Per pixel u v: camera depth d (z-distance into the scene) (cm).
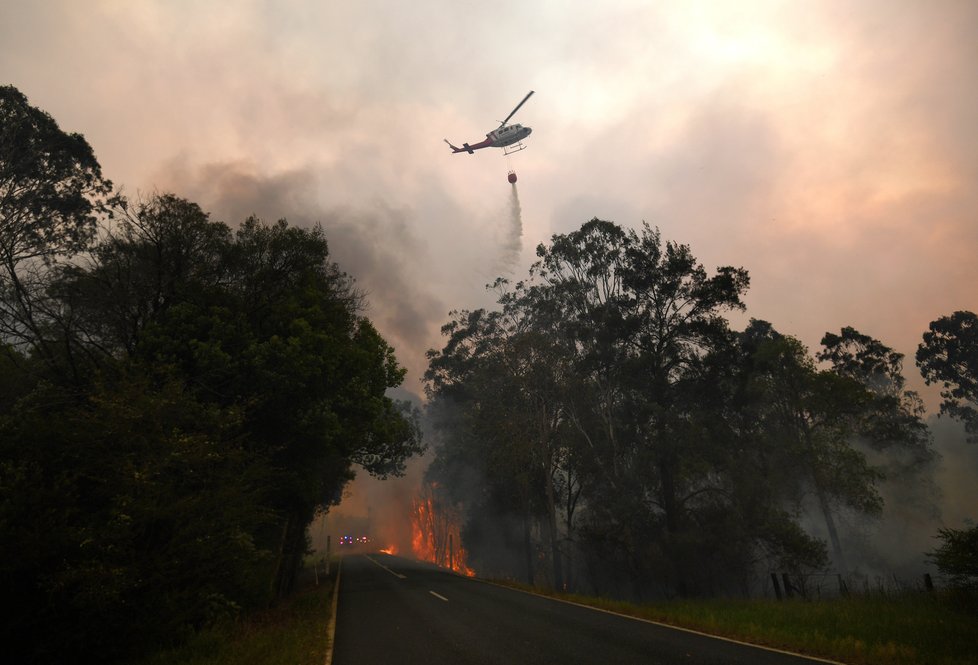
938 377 5722
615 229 3591
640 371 3025
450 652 939
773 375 3488
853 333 4559
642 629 1120
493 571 4928
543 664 825
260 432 1956
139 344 1725
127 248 1945
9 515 834
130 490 966
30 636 833
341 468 3008
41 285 1900
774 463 3122
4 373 1756
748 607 1465
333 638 1101
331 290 2420
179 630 1004
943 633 912
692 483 3312
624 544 2873
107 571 841
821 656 821
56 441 986
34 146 2448
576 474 3544
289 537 2456
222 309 1855
